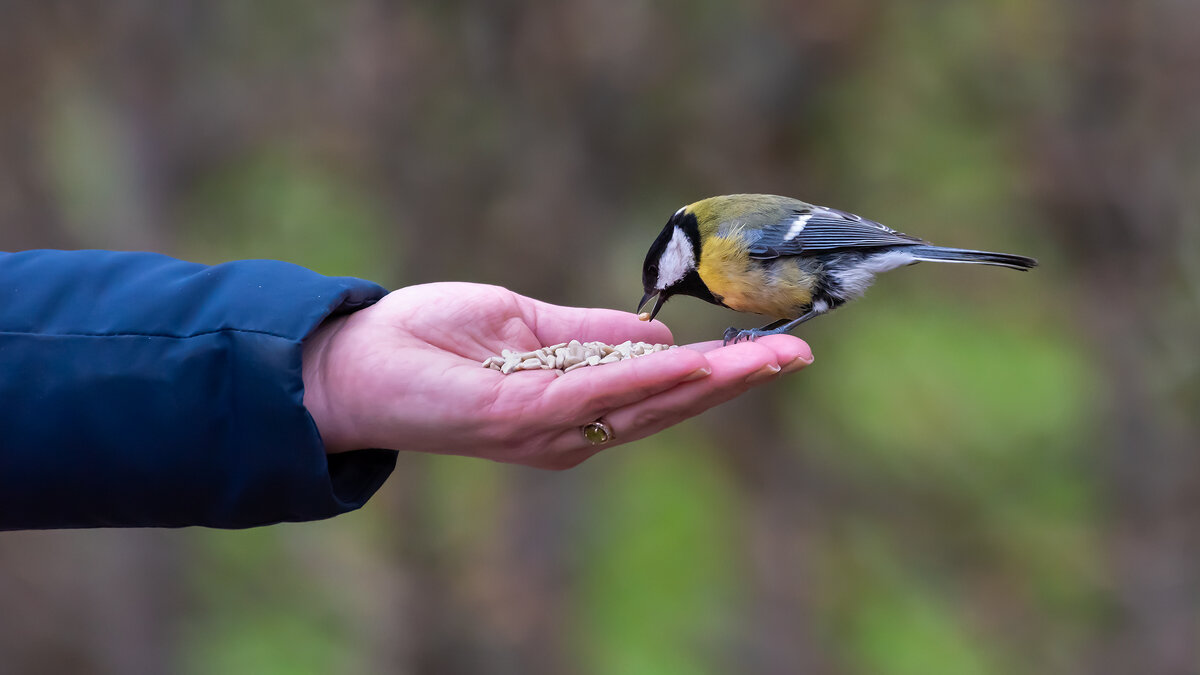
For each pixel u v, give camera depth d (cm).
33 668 1198
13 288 425
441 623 1179
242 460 420
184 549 1283
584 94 1121
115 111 1277
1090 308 1148
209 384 417
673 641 1493
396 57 1133
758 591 1266
